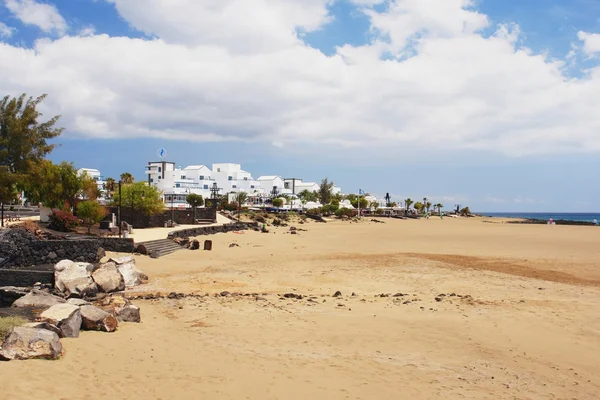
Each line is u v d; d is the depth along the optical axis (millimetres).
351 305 20359
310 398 10062
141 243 37062
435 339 15273
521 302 21625
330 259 38906
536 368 12750
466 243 59594
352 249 48781
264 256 40594
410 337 15438
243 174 160750
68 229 42312
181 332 15523
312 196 174625
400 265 35344
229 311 18844
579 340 15438
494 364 12992
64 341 13055
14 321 13711
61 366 10906
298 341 14773
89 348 12672
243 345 14203
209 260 36531
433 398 10391
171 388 10234
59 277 22438
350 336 15422
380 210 179250
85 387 9789
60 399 8969
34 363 10797
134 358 12242
